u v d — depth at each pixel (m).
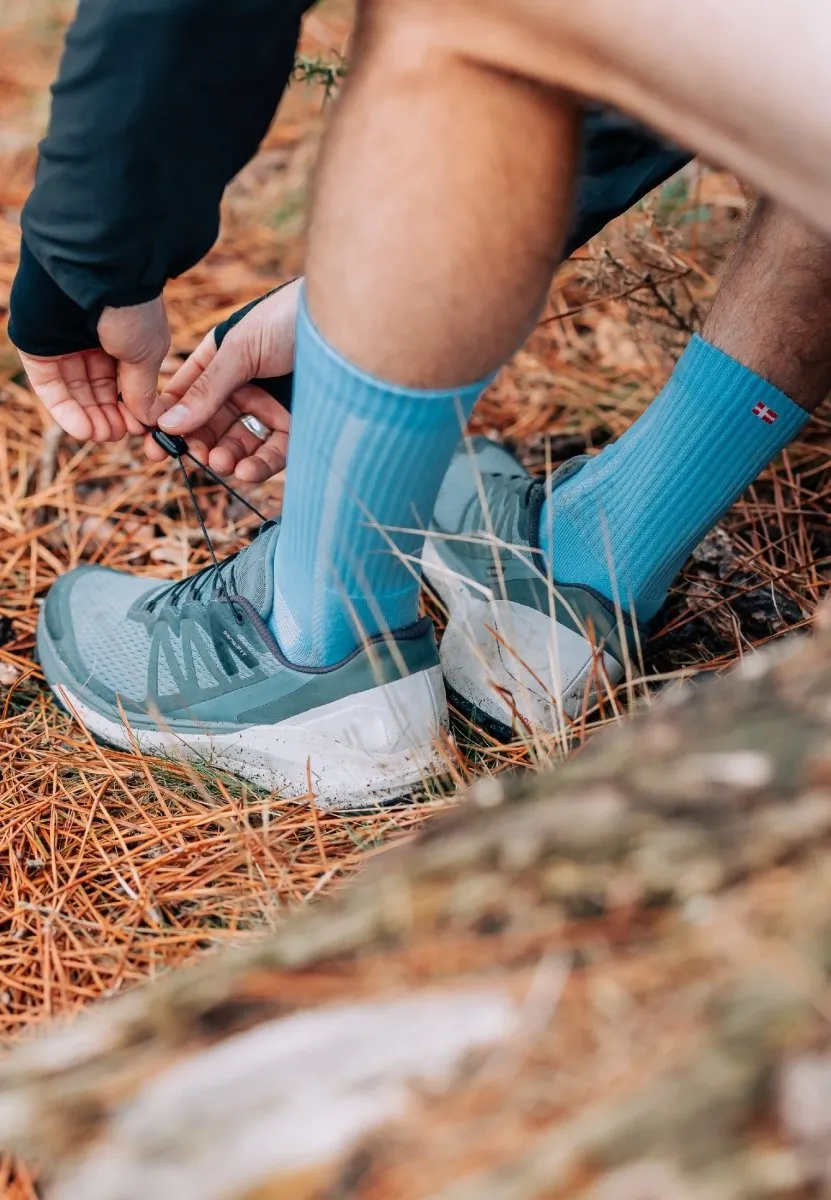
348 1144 0.53
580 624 1.21
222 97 0.82
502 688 1.19
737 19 0.62
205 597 1.23
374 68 0.78
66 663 1.31
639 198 1.25
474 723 1.27
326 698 1.14
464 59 0.75
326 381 0.91
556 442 1.74
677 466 1.17
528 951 0.56
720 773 0.58
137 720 1.24
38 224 0.91
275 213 2.24
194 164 0.86
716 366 1.13
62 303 1.01
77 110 0.81
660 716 0.67
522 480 1.36
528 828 0.61
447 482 1.46
